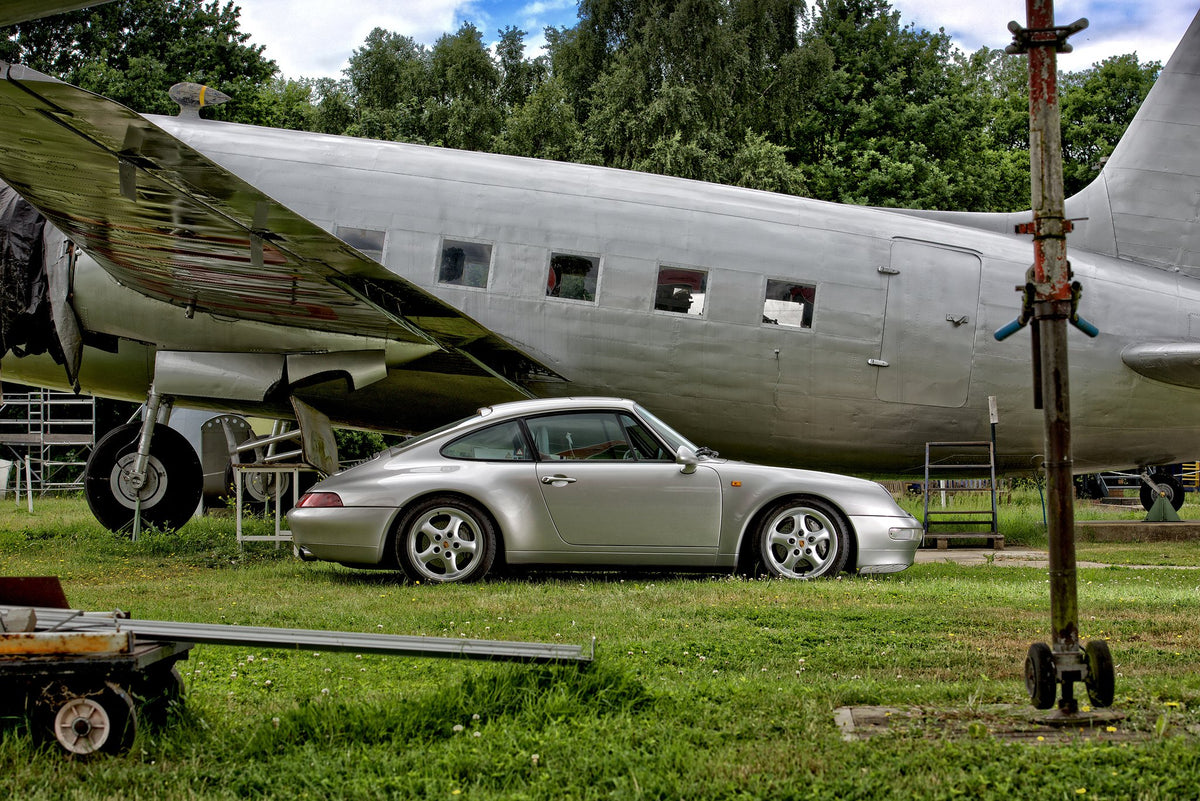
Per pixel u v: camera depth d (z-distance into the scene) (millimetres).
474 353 12203
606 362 12422
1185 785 3139
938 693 4445
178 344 12422
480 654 4211
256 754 3629
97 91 30500
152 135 6898
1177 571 10281
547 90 35875
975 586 8508
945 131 40531
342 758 3516
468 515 8844
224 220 8555
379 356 11898
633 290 12375
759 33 40938
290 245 8828
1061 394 3883
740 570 9414
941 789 3164
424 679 4891
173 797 3193
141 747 3627
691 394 12586
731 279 12469
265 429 17484
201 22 34438
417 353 12039
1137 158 14180
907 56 43625
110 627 3904
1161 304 13453
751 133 36156
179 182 7773
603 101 37344
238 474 11344
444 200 12359
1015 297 12922
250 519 15180
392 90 38344
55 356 13125
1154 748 3459
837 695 4391
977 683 4699
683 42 37219
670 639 5938
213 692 4555
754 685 4625
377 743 3750
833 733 3785
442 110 36875
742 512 8930
